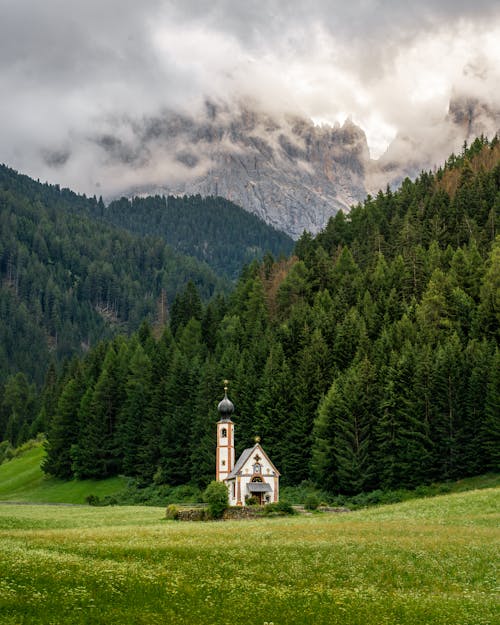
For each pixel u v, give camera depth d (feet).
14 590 116.26
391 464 392.06
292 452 438.40
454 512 252.21
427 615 123.44
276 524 247.50
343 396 416.46
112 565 140.87
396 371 410.52
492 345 430.20
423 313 479.41
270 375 477.77
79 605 114.93
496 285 488.02
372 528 210.59
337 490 404.77
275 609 122.62
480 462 384.27
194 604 121.70
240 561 156.25
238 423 471.21
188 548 164.86
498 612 126.00
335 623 118.01
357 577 148.87
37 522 269.64
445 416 394.11
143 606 117.91
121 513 341.82
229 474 406.82
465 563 160.04
